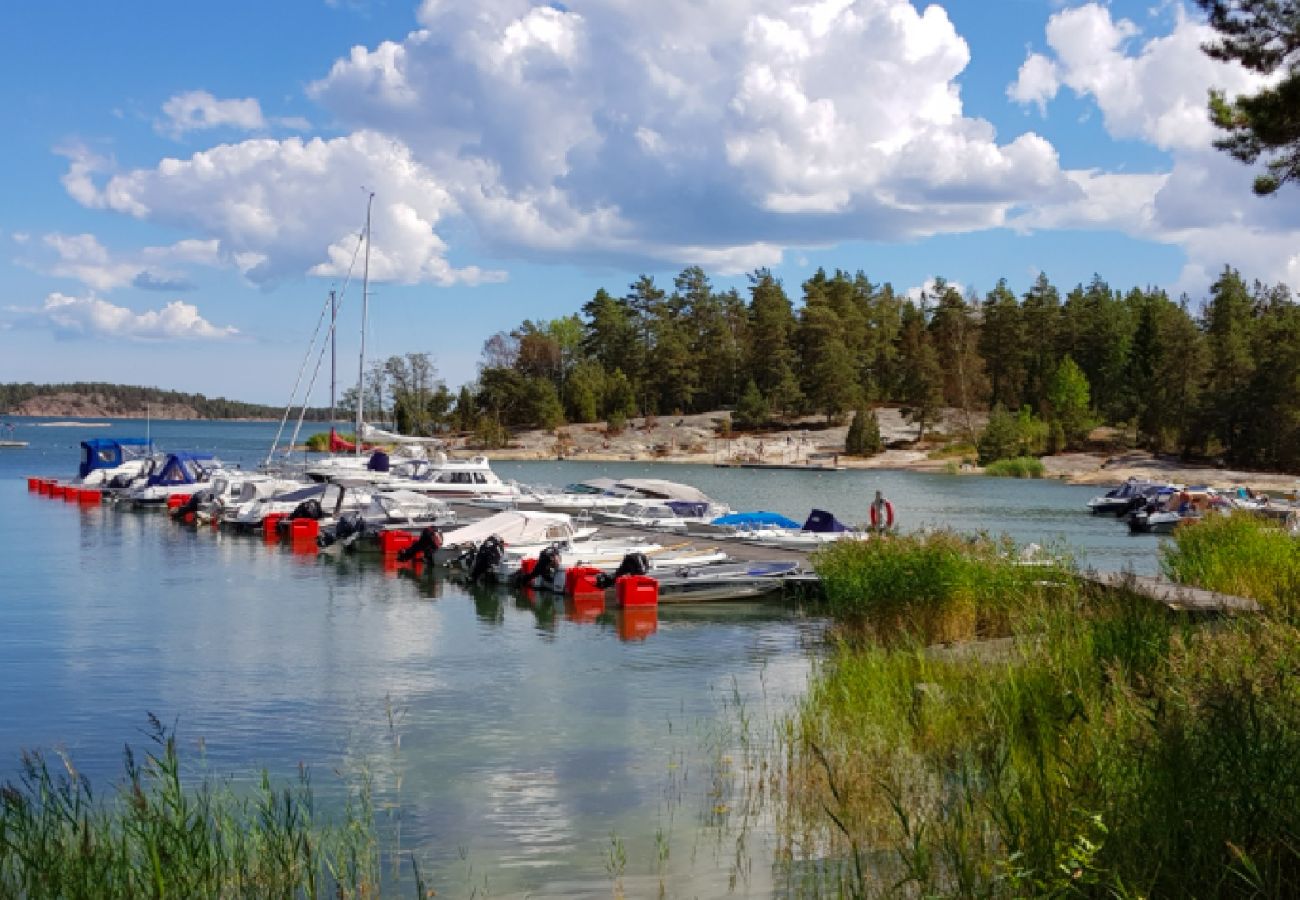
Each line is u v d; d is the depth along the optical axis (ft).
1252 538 60.90
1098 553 111.14
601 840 27.58
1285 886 16.75
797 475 274.77
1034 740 28.73
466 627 64.85
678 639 61.05
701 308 461.78
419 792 32.27
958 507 178.91
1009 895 18.53
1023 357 400.67
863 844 25.35
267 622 66.03
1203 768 18.93
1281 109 41.96
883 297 486.79
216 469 164.76
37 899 20.57
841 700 37.11
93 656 55.06
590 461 340.39
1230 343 308.81
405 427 367.45
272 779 33.94
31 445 384.68
